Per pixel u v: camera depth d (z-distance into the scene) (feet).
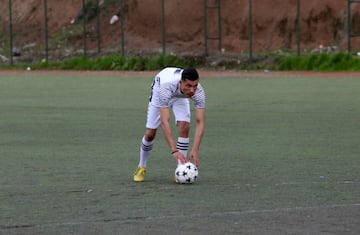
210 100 177.27
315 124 132.67
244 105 165.07
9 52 341.21
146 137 81.51
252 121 137.90
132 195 75.15
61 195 75.56
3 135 123.85
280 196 74.18
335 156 99.71
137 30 340.59
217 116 146.10
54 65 310.45
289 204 70.49
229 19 332.80
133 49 328.49
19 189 79.00
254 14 329.11
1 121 142.92
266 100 175.32
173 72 78.54
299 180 82.94
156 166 93.15
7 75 279.28
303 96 183.11
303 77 245.24
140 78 253.85
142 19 342.23
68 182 82.84
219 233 60.08
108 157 100.89
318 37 316.81
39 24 356.59
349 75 249.14
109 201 72.43
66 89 215.31
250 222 63.62
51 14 357.61
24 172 89.66
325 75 251.60
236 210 68.18
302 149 105.91
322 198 73.15
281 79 238.68
